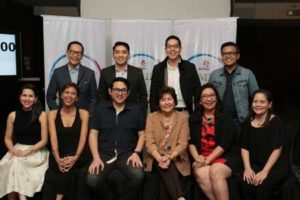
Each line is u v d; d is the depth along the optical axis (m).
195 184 3.08
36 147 3.17
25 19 4.91
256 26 4.75
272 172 2.88
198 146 3.15
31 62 5.00
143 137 3.19
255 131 3.03
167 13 4.55
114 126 3.15
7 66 4.49
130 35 4.16
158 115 3.18
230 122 3.11
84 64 4.14
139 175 2.95
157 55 4.18
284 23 4.68
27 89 3.19
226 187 2.87
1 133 4.31
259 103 2.98
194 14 4.54
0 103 4.68
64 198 3.07
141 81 3.54
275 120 3.01
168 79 3.51
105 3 4.58
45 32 4.04
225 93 3.42
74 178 3.06
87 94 3.66
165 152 3.09
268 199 2.83
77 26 4.09
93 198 3.08
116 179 3.01
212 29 4.05
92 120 3.19
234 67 3.40
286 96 4.88
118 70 3.53
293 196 2.81
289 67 4.82
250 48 4.81
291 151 3.11
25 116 3.23
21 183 3.00
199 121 3.15
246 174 2.91
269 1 4.60
